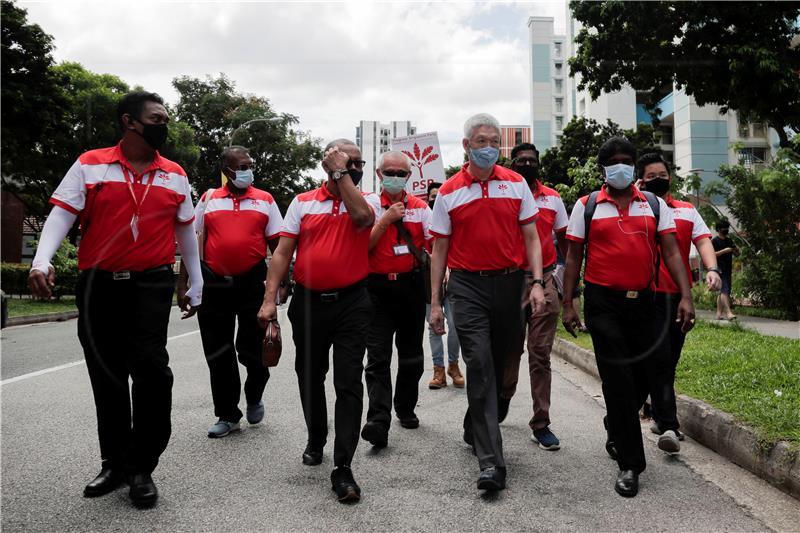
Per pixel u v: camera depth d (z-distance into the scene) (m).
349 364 3.18
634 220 3.40
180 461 3.60
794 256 11.32
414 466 3.55
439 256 3.55
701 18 13.41
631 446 3.21
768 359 5.29
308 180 33.34
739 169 11.89
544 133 76.62
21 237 30.97
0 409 4.75
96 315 3.02
